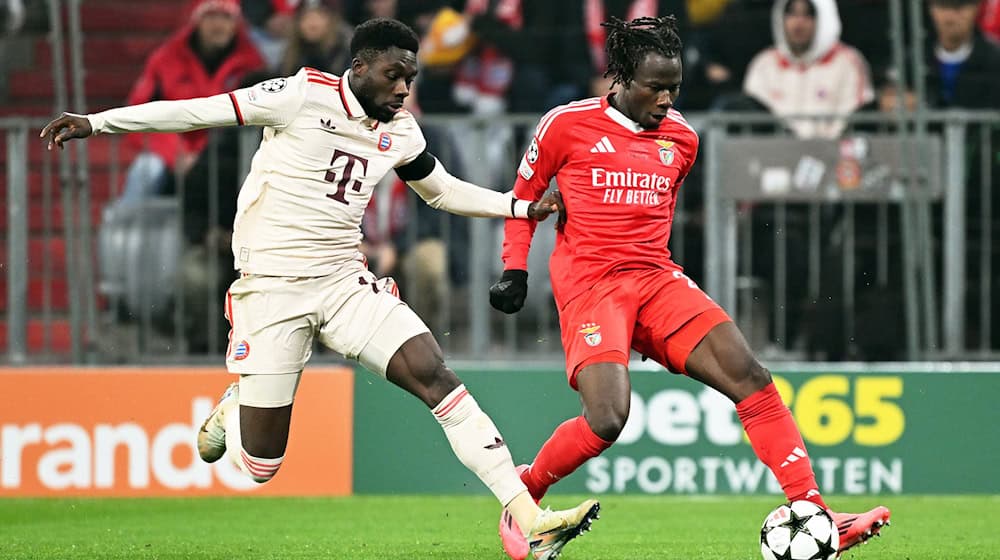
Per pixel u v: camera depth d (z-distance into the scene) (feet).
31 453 83.41
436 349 53.31
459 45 117.08
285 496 83.71
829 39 105.50
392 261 93.20
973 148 88.89
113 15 130.82
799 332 90.22
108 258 91.76
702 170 90.79
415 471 84.12
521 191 57.47
